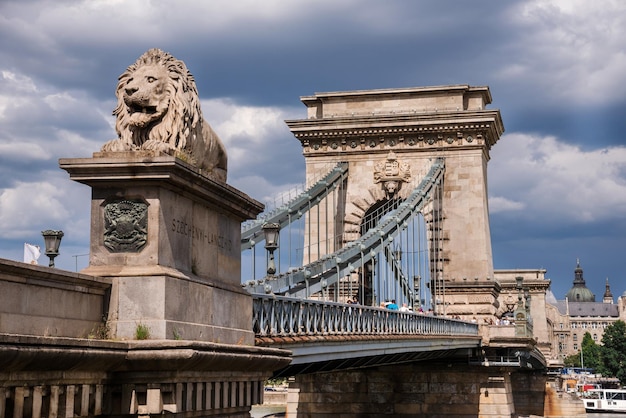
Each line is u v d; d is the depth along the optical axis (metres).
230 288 22.75
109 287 18.88
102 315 18.75
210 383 20.03
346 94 89.94
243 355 20.84
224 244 22.84
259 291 33.47
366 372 77.56
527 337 76.38
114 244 19.22
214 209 22.12
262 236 51.41
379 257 63.16
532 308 149.75
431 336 58.16
